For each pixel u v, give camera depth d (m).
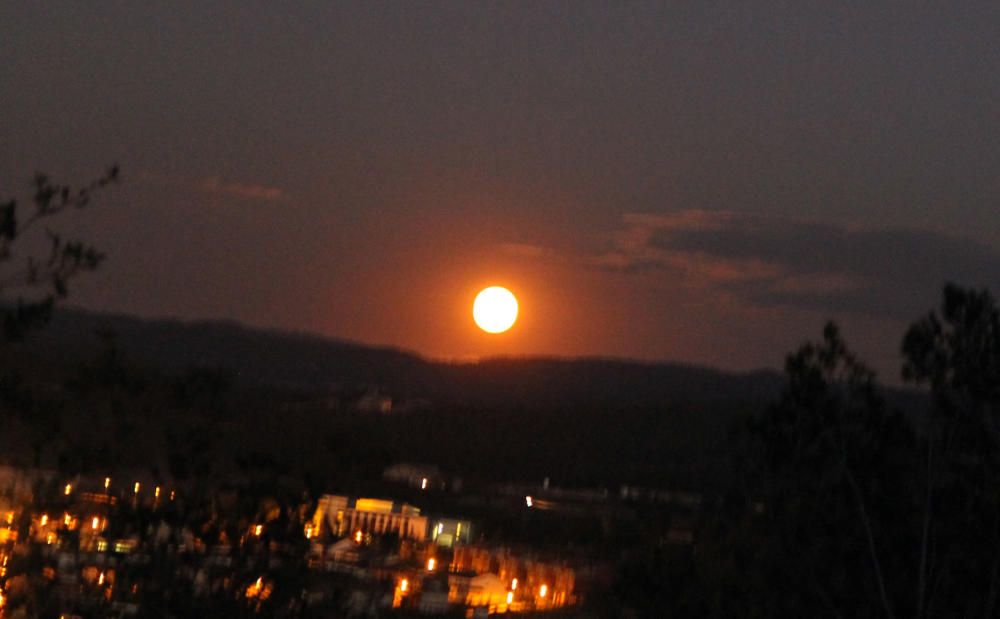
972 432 17.41
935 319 17.80
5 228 11.95
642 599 18.41
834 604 17.45
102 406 12.80
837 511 17.81
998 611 16.88
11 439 12.42
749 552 18.12
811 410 18.25
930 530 17.44
